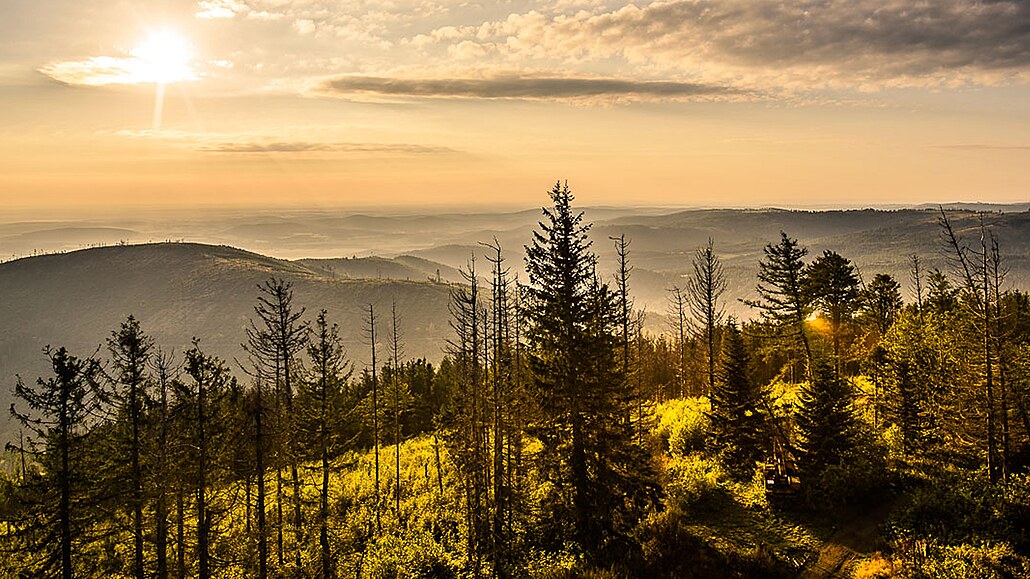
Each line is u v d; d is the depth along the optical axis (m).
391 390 63.91
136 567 30.55
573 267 26.81
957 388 30.41
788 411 33.22
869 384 44.84
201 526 31.50
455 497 41.56
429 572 31.02
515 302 29.66
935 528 24.02
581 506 26.50
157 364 30.36
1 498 37.50
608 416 26.86
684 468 33.06
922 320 42.34
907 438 32.66
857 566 22.89
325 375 36.31
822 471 28.41
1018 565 21.08
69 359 27.45
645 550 24.78
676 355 71.31
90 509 28.56
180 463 31.44
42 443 27.73
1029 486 24.92
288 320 34.50
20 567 31.98
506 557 28.64
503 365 33.78
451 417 42.62
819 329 45.91
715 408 34.75
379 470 53.56
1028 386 28.11
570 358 26.58
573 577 24.12
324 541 35.00
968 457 30.58
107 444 29.83
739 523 26.94
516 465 30.56
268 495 45.56
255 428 35.56
